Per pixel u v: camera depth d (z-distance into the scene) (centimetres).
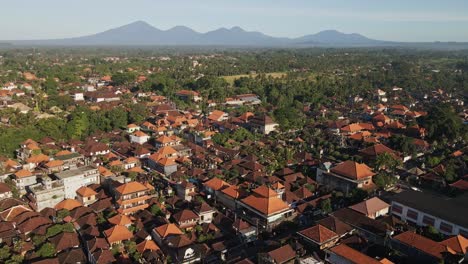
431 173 12225
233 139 16438
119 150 15100
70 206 10062
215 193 10825
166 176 12562
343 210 9381
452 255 7375
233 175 12181
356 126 17500
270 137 17175
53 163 12138
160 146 15125
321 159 13875
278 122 19050
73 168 11762
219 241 8575
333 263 7388
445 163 13075
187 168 12862
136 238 8638
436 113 17112
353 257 7088
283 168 12719
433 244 7619
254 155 14088
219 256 8106
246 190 10538
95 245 8050
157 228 8769
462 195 10350
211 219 9712
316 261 7400
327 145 15550
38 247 8112
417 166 13438
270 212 9106
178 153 14262
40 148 14275
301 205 10162
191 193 10825
